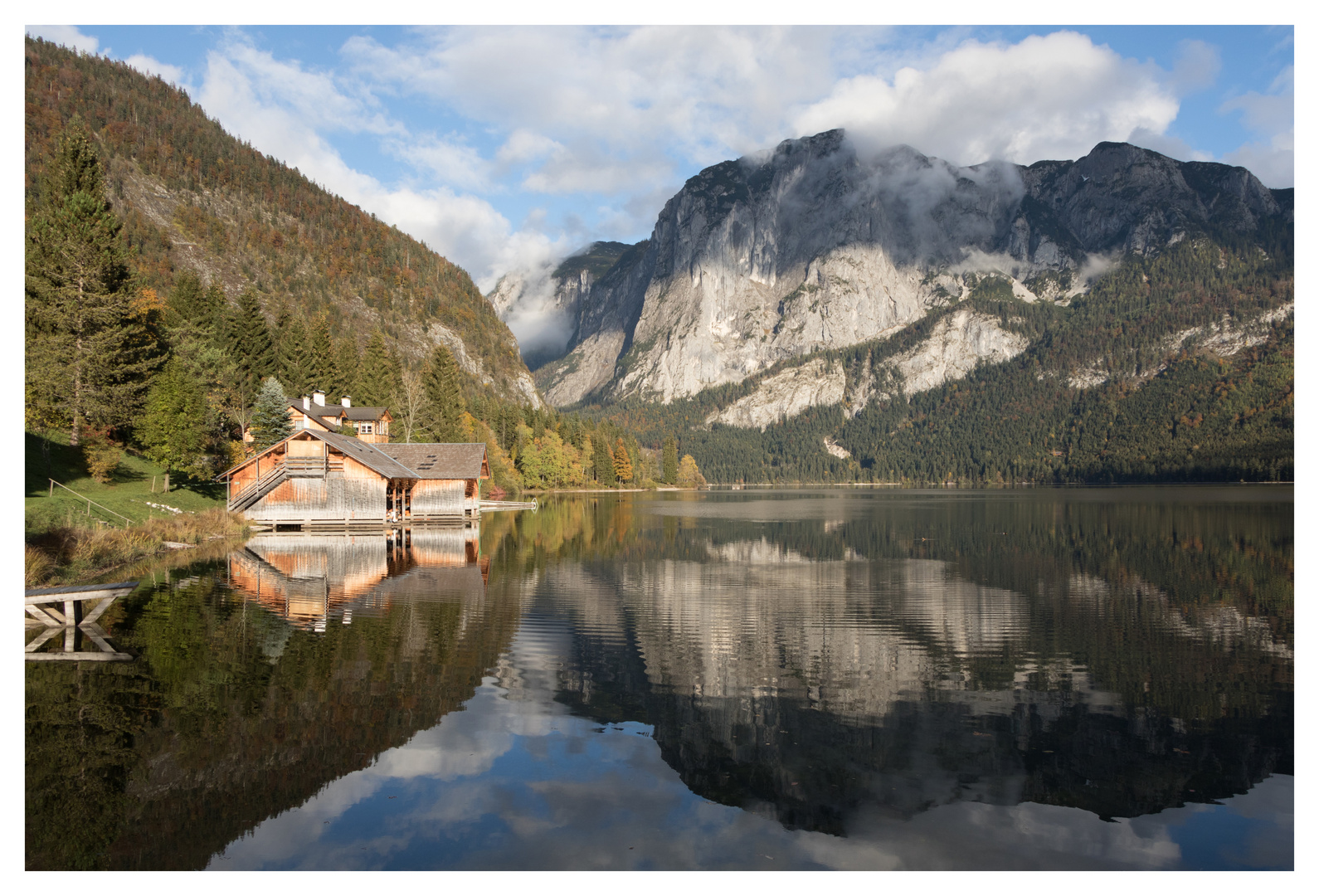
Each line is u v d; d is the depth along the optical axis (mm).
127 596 27766
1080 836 11320
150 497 51719
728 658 20375
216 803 11844
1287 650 21531
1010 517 77312
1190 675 19047
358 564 37344
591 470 176000
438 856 10445
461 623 23859
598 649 21062
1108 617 25984
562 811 11750
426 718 15492
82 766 12945
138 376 57750
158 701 16062
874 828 11469
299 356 95688
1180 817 11898
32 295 52938
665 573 35938
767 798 12281
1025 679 18609
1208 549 46188
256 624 23281
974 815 11836
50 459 48719
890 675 18922
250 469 57188
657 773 13094
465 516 65438
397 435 103125
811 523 69938
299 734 14492
